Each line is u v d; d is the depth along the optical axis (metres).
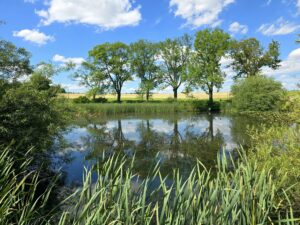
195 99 46.66
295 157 5.21
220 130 21.20
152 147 15.26
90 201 3.09
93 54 49.91
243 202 3.21
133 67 50.47
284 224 4.13
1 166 4.11
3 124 8.27
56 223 4.62
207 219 3.12
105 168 3.52
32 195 3.70
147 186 3.58
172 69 49.03
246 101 26.67
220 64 45.22
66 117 11.23
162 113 39.88
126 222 2.98
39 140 9.11
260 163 5.08
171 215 3.00
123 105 39.81
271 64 46.62
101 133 20.70
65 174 9.80
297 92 6.52
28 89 9.39
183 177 9.02
